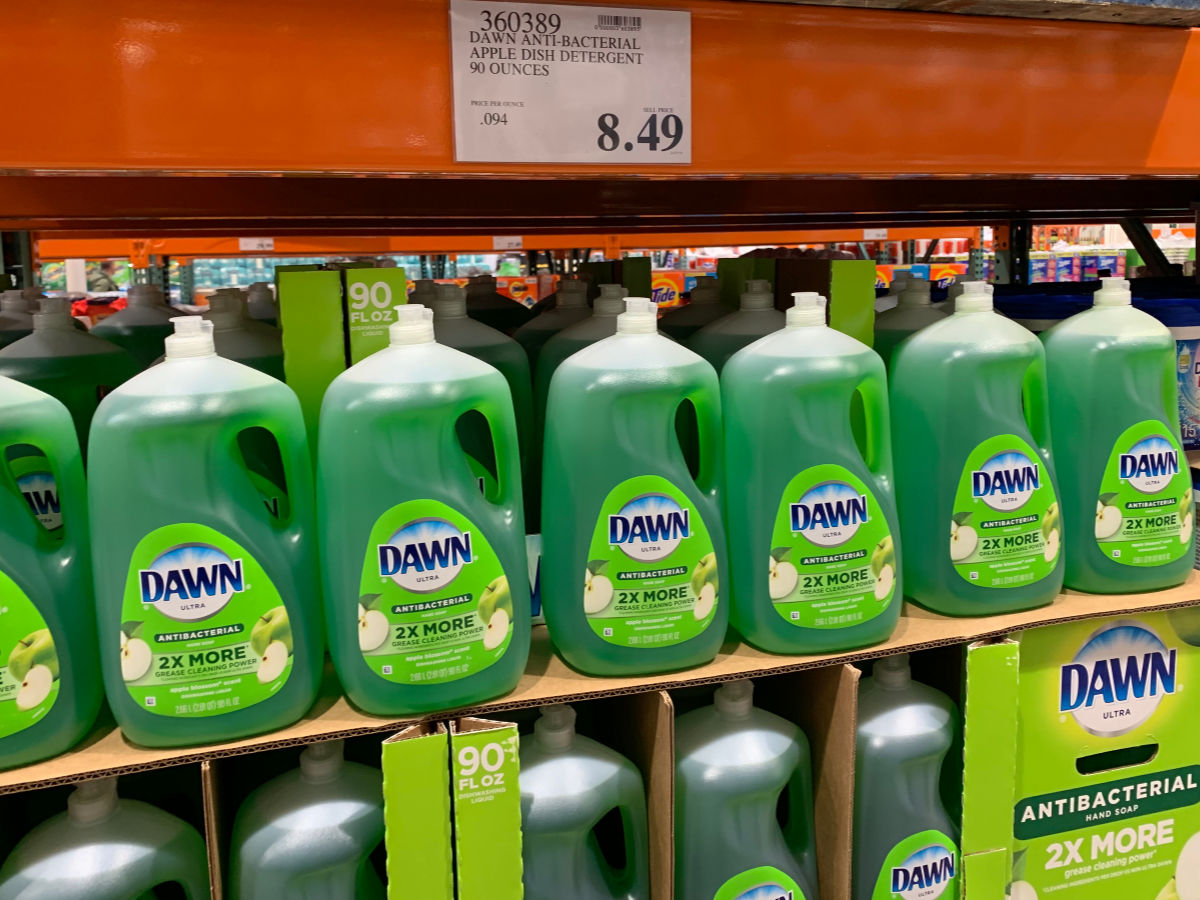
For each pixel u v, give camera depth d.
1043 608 1.23
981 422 1.17
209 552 0.94
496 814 0.97
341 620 0.99
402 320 1.00
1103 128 1.06
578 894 1.06
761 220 2.48
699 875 1.11
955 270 3.53
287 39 0.82
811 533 1.11
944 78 1.00
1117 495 1.23
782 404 1.09
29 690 0.93
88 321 2.90
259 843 0.99
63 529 0.98
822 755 1.16
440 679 1.00
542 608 1.17
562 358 1.29
